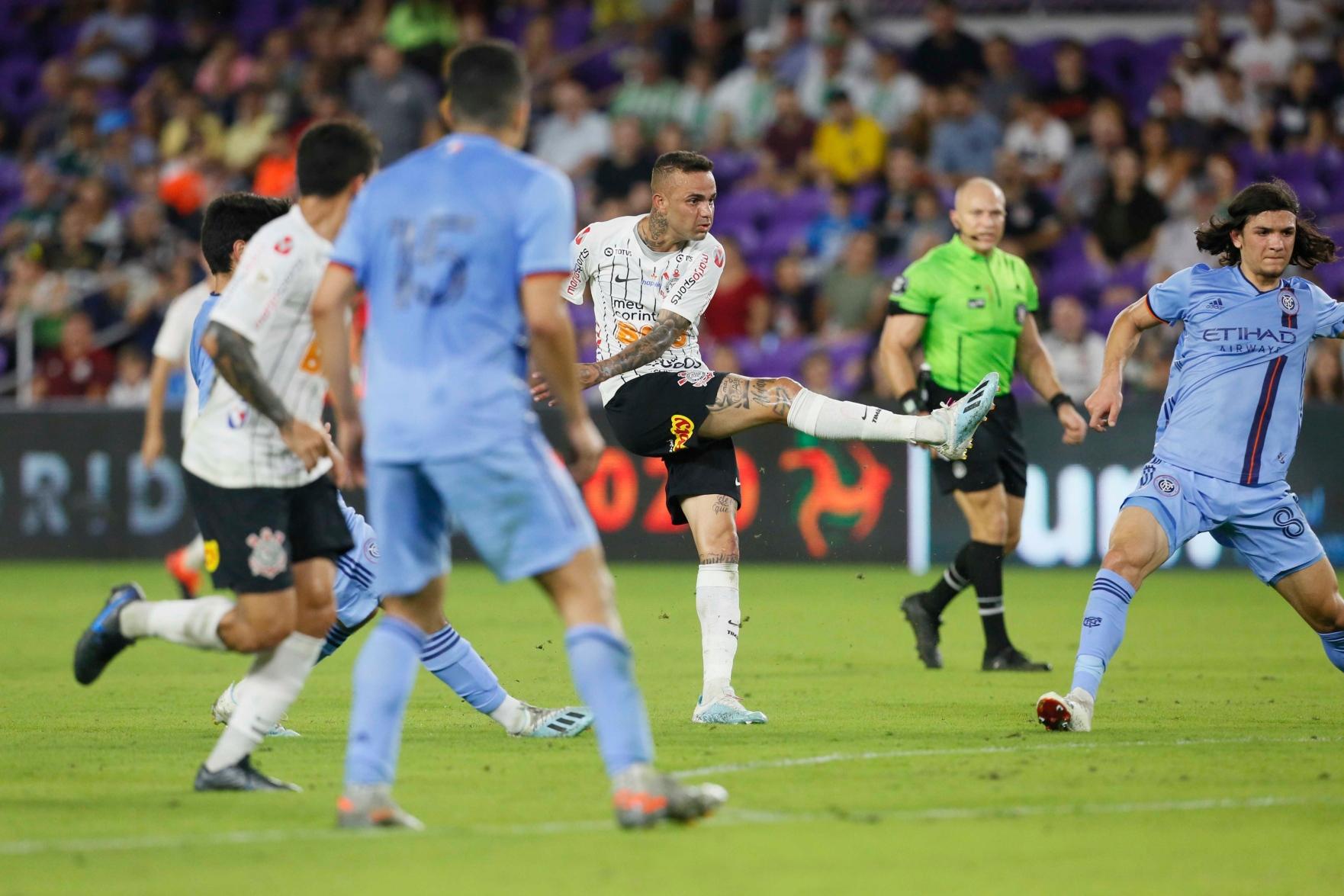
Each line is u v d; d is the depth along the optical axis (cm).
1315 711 2438
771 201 6619
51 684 2847
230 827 1546
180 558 3503
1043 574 5222
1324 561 2303
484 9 7638
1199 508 2289
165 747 2097
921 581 5009
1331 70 6731
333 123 1719
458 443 1488
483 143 1549
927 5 7481
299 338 1705
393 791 1747
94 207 6800
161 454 5625
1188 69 6675
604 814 1609
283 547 1720
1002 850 1451
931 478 5347
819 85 6931
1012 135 6544
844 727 2256
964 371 3159
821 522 5434
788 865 1387
